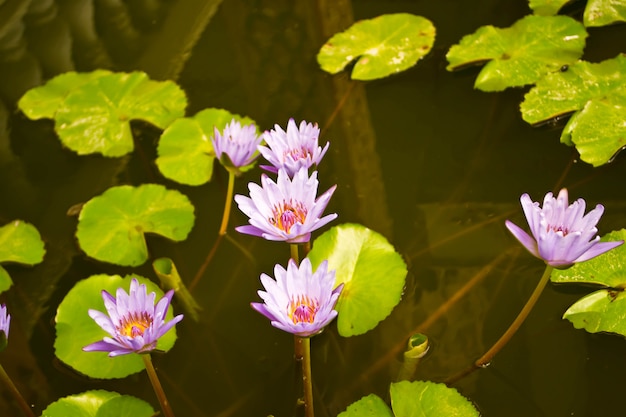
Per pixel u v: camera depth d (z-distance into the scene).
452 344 2.66
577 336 2.66
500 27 2.96
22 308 2.73
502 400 2.62
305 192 2.57
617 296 2.64
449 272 2.72
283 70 2.94
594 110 2.79
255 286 2.73
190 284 2.74
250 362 2.68
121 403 2.62
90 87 2.91
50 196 2.82
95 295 2.70
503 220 2.76
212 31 3.00
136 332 2.56
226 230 2.78
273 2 3.03
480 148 2.83
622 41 2.90
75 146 2.86
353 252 2.71
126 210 2.78
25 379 2.67
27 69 2.97
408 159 2.83
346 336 2.66
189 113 2.89
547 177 2.79
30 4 3.03
